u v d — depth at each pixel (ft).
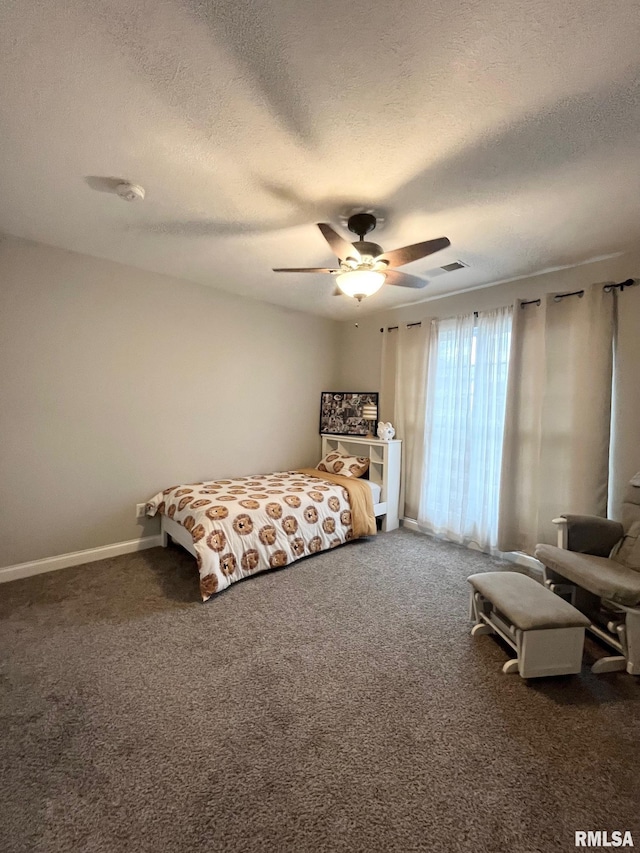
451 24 3.60
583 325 9.21
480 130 5.00
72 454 9.77
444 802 4.09
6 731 4.86
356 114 4.75
